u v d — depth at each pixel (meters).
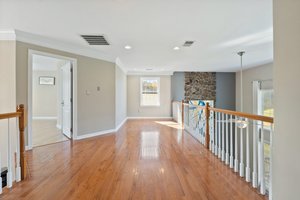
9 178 2.26
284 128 1.36
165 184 2.35
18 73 3.67
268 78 6.75
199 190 2.20
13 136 3.55
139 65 7.20
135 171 2.75
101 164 3.03
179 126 6.73
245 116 2.35
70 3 2.49
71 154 3.55
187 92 9.16
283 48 1.35
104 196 2.07
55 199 2.02
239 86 8.84
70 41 4.13
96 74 5.20
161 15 2.83
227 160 3.02
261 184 2.10
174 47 4.57
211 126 3.93
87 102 4.99
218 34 3.65
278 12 1.39
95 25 3.22
